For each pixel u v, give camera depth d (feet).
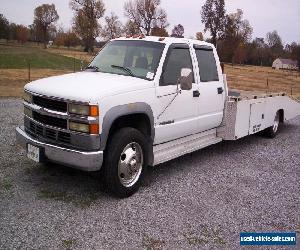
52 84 15.87
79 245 12.01
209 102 20.68
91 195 15.92
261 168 21.61
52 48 294.66
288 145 27.96
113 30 276.21
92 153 14.30
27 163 19.39
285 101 30.86
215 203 16.05
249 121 24.52
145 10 260.62
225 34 265.75
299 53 253.24
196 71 19.72
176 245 12.49
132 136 15.65
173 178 18.88
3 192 15.61
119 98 15.01
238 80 115.55
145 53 18.06
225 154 24.38
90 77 16.79
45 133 15.57
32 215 13.78
